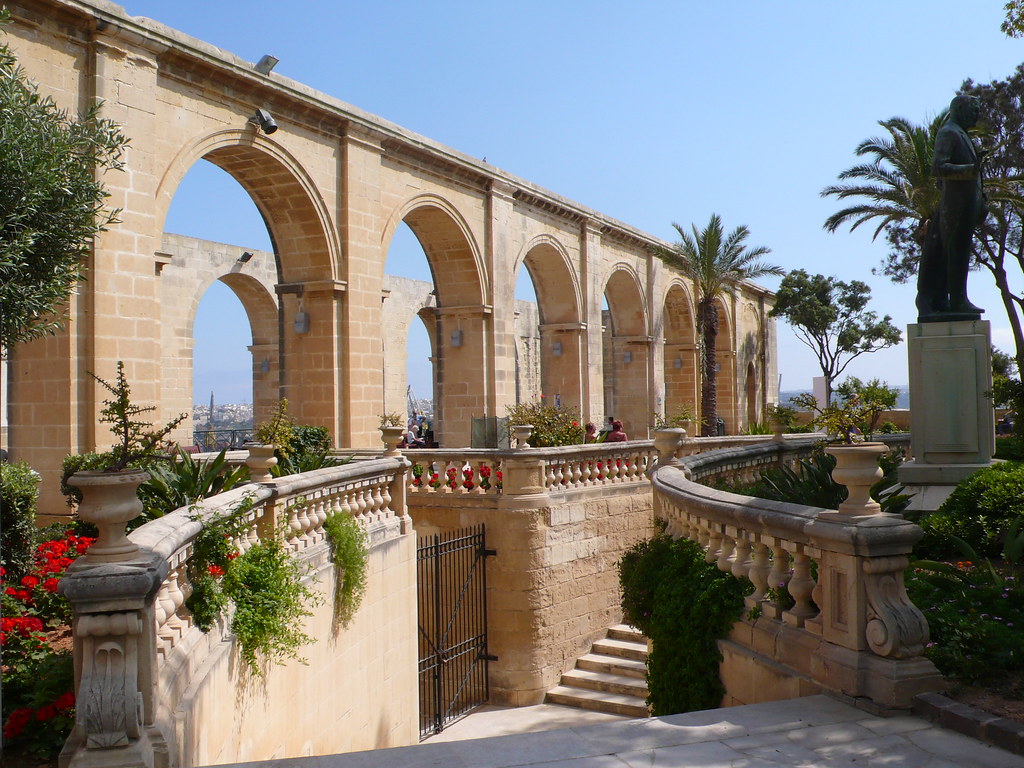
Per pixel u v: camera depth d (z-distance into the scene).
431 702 15.62
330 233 19.50
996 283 30.73
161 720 4.70
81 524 11.10
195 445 25.84
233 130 17.05
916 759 4.55
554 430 19.14
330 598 9.33
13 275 8.53
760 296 51.31
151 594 4.57
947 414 11.90
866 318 50.00
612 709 15.15
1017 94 30.70
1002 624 6.21
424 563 16.14
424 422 32.97
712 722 5.17
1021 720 4.77
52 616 7.51
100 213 13.50
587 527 17.06
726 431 45.12
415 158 22.30
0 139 8.28
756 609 6.61
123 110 14.54
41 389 13.91
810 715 5.21
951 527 8.71
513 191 26.39
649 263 35.69
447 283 25.28
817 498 8.70
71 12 13.68
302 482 8.83
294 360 19.92
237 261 29.81
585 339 30.45
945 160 11.66
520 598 15.79
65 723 4.98
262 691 7.33
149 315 14.98
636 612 8.57
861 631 5.43
